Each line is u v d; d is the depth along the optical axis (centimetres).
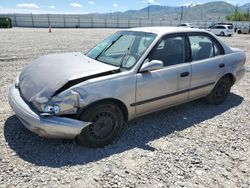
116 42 450
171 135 408
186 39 448
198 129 434
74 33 3030
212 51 500
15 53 1173
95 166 321
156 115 481
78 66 365
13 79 696
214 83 506
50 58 410
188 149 369
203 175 312
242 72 569
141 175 307
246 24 6044
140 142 383
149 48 392
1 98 542
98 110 342
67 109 319
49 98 315
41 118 313
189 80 446
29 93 339
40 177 295
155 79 392
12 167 310
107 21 5834
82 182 290
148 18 6881
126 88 360
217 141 395
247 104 561
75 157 337
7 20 4294
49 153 343
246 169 328
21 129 403
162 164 330
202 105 542
